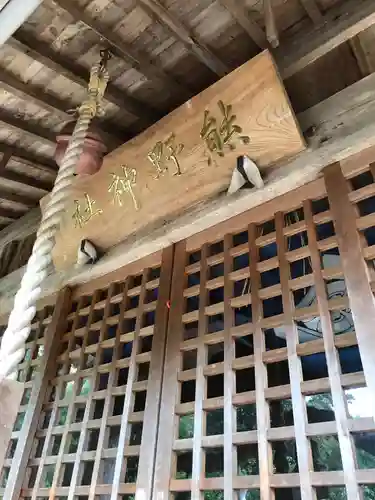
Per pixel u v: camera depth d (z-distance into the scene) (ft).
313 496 5.60
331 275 6.98
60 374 10.68
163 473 7.31
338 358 6.24
